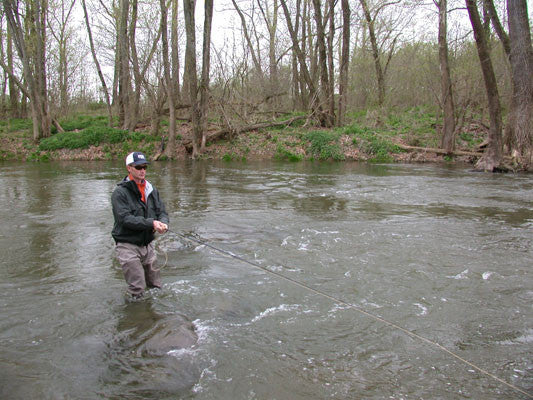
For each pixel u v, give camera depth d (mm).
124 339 3742
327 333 3889
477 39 17953
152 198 4762
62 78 29875
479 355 3564
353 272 5508
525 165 17891
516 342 3789
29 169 18031
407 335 3873
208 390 3033
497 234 7469
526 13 17828
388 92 29094
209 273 5449
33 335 3816
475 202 10680
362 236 7266
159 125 25516
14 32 23828
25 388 3033
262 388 3064
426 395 3012
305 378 3193
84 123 27891
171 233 7398
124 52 23703
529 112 18094
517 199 11172
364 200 10906
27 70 22891
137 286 4555
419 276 5375
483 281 5227
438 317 4254
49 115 24062
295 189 12688
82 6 25141
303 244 6777
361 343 3721
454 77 23969
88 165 19750
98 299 4613
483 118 26281
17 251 6383
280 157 23109
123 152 22906
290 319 4156
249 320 4133
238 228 7832
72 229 7723
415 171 17969
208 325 4012
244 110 25422
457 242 6934
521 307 4500
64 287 4973
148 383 3104
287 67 33844
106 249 6523
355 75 31391
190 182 14094
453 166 20250
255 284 5062
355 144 23688
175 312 4285
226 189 12617
